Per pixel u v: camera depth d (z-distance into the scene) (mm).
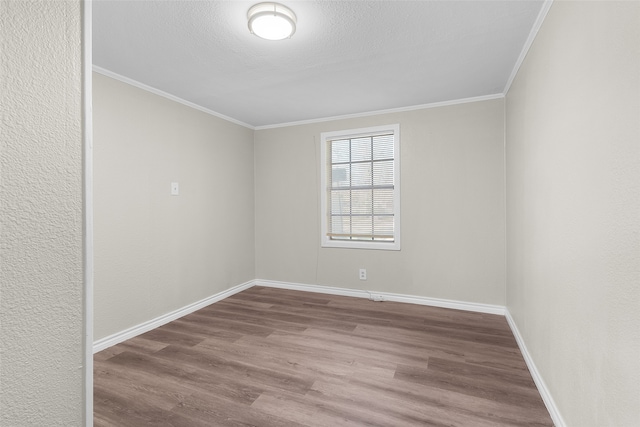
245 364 2330
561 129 1599
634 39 981
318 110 3742
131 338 2785
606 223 1168
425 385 2043
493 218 3322
